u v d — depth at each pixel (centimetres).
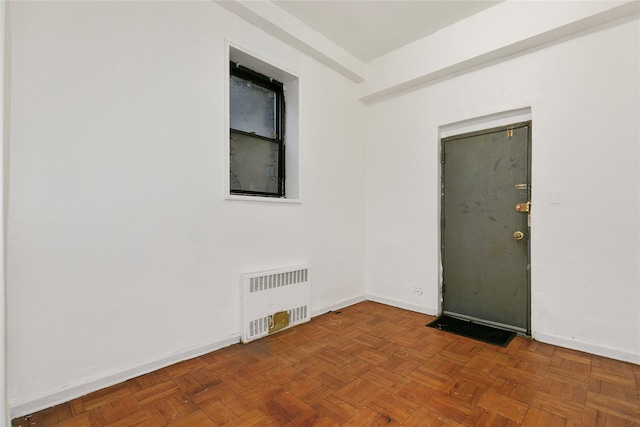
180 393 179
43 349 164
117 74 189
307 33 292
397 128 354
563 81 245
